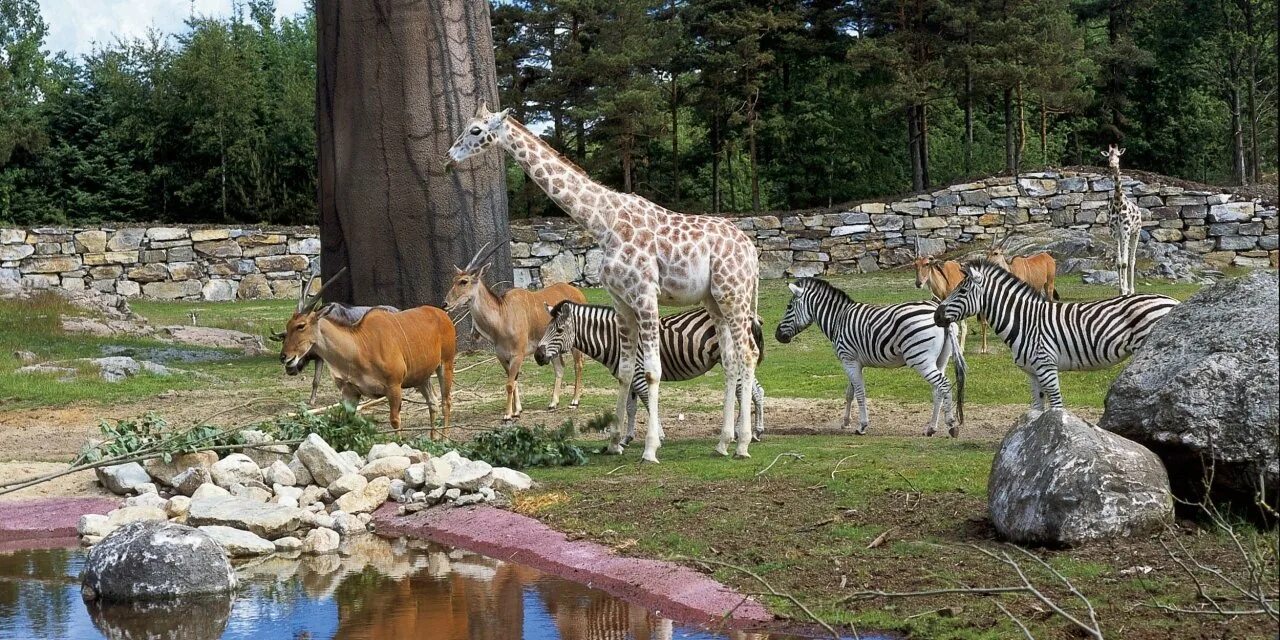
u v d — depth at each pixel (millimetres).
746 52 41375
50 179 47031
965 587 7105
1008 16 39062
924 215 33406
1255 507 7988
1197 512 8242
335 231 20859
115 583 8070
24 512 10500
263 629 7441
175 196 47562
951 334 12609
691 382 17609
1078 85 43000
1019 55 38969
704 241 11031
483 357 20172
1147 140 51312
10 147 44688
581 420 14516
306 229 33562
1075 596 6816
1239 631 6168
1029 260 22469
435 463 10523
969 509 8820
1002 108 52031
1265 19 47531
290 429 11672
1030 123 49844
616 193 11266
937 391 12617
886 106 43844
